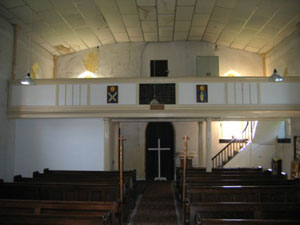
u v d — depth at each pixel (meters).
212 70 13.52
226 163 12.84
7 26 10.09
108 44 14.22
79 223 4.17
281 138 11.93
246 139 13.88
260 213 4.96
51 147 11.07
